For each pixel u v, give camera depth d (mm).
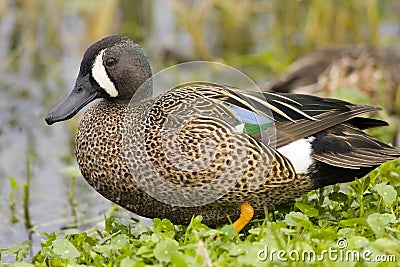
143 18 19344
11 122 15703
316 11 17891
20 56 18422
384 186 9156
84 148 9781
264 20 19156
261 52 17891
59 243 8414
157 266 7836
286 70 16734
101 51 10039
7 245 11414
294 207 9812
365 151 9516
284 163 9305
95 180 9742
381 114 14320
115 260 8266
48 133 15297
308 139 9469
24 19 18844
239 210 9672
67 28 19281
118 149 9492
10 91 17078
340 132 9648
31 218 12203
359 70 15922
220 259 7746
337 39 18047
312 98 9852
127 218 10203
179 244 8648
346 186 11633
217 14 19000
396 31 18625
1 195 13008
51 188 13172
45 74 17859
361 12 17969
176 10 17703
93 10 18500
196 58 17766
